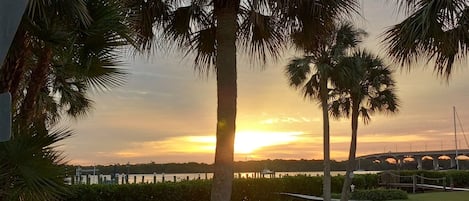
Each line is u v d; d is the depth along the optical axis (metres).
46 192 3.41
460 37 4.42
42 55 4.48
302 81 16.61
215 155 5.77
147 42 6.23
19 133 3.39
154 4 6.06
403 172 25.69
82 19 3.94
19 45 4.06
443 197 18.97
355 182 22.86
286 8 5.62
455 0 4.25
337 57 15.52
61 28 4.06
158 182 14.93
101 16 4.18
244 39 6.61
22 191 3.33
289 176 19.25
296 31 6.20
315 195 19.59
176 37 6.63
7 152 3.23
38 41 4.29
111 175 19.75
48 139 3.42
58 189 3.47
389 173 23.80
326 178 16.06
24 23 3.88
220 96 5.82
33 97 4.42
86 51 4.41
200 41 6.80
